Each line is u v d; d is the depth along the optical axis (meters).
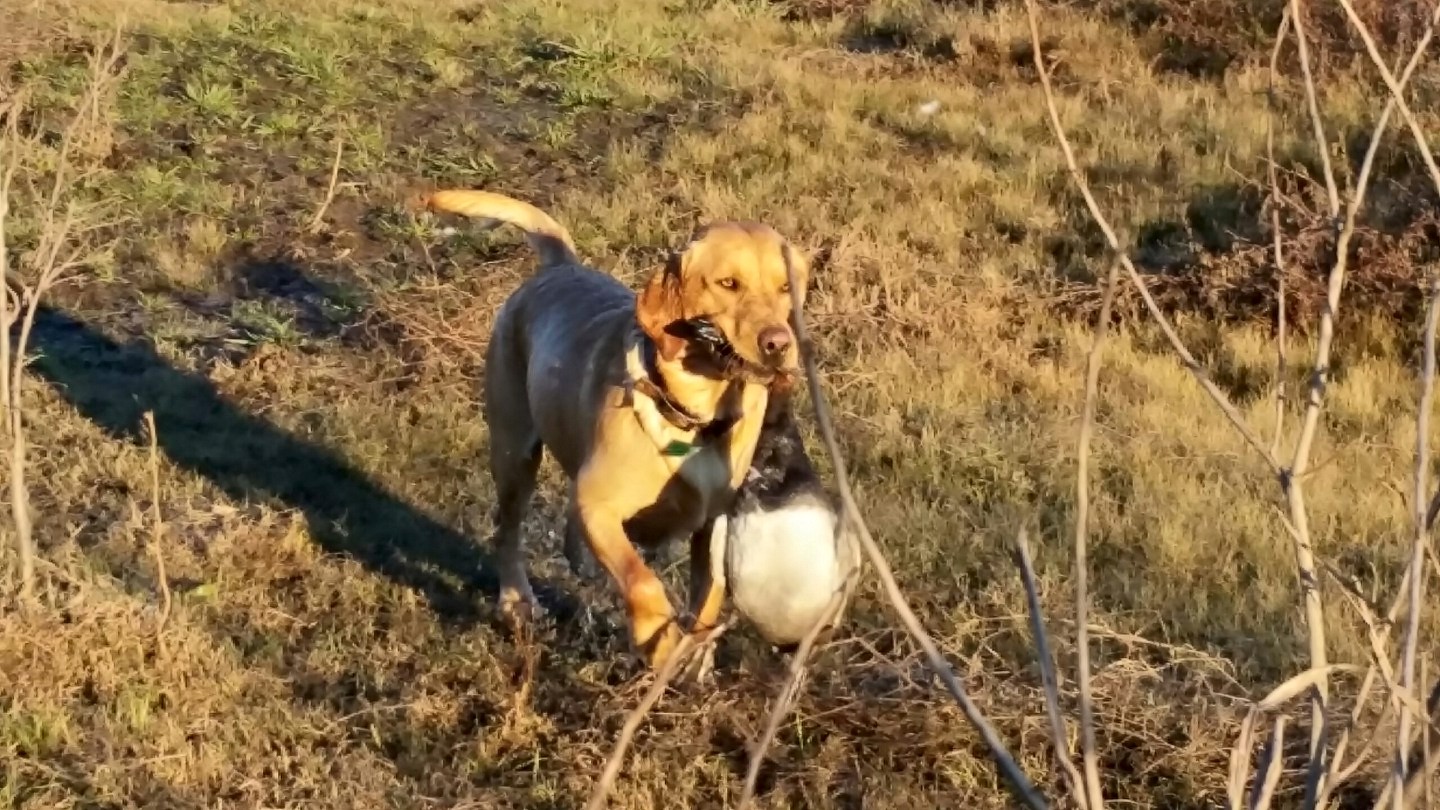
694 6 14.55
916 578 5.20
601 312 4.51
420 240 8.95
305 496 5.97
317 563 5.28
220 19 12.50
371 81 11.61
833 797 3.95
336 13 13.15
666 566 5.27
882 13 13.84
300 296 8.30
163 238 8.78
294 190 9.66
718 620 4.23
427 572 5.36
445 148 10.52
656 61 12.39
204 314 7.99
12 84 10.43
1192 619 4.92
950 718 4.14
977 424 6.70
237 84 11.23
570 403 4.38
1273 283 7.95
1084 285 8.45
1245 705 4.12
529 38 12.85
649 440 3.94
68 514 5.55
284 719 4.20
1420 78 10.30
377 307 7.92
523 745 4.16
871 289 7.98
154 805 3.76
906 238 9.05
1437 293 2.16
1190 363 2.27
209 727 4.09
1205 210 9.23
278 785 3.89
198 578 5.08
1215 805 3.85
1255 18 12.17
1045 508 5.80
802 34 13.66
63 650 4.26
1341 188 9.09
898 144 10.72
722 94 11.65
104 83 7.08
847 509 1.90
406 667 4.62
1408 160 9.28
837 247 8.36
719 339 3.82
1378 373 7.34
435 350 7.30
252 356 7.34
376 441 6.44
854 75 12.30
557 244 5.16
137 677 4.27
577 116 11.25
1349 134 9.77
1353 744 3.85
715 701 4.21
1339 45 10.66
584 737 4.14
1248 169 9.67
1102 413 6.94
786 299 3.88
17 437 4.55
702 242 3.89
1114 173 9.95
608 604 5.11
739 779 4.02
